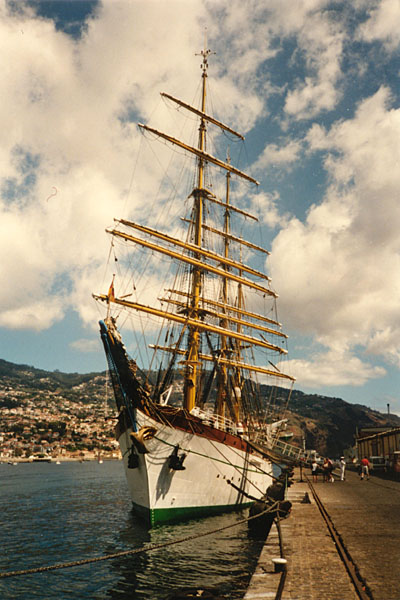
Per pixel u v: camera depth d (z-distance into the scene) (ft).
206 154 124.26
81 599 44.19
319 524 46.98
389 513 53.11
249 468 93.66
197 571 50.67
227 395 132.36
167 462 71.77
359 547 34.83
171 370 96.48
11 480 266.36
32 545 72.43
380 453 153.89
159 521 71.26
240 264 130.31
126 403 69.67
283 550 35.09
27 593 46.73
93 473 352.08
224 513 85.35
